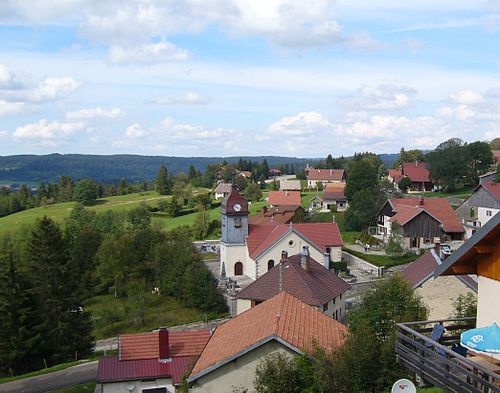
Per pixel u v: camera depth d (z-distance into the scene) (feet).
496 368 49.21
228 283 223.30
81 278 253.24
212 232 357.20
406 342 56.13
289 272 155.63
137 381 112.57
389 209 303.48
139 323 205.26
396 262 246.06
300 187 544.21
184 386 88.69
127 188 652.48
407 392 54.49
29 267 198.59
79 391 136.56
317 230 242.99
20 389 144.05
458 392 45.37
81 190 541.34
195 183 633.20
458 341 58.90
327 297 150.00
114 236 261.03
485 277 53.21
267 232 239.71
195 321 202.80
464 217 309.22
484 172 432.66
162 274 238.48
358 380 68.90
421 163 492.13
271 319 86.02
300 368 73.26
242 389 78.38
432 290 120.47
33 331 173.78
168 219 415.64
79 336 182.60
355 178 354.74
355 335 73.72
